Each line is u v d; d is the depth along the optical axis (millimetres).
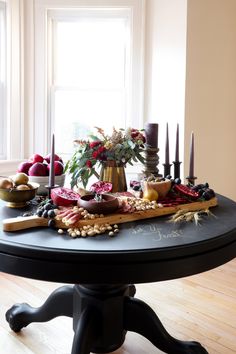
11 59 2633
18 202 1215
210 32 2699
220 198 1497
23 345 1571
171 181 1340
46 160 1473
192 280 2213
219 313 1840
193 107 2670
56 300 1456
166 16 2637
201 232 997
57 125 2861
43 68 2723
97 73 2846
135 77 2752
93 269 833
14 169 2637
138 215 1120
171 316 1809
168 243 902
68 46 2816
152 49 2711
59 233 973
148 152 1531
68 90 2842
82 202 1084
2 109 2678
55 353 1523
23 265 860
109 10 2717
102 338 1293
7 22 2602
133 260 841
